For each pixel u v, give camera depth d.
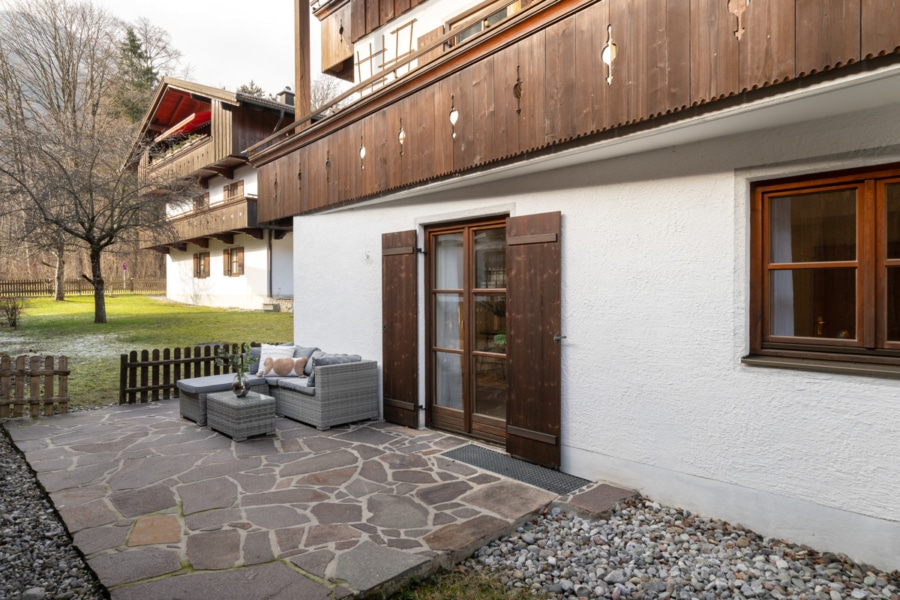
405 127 4.93
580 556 2.93
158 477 3.98
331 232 6.61
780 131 3.01
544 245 4.16
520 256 4.35
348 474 4.06
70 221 14.43
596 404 3.91
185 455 4.51
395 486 3.81
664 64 2.96
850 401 2.80
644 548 3.00
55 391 7.22
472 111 4.20
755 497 3.15
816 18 2.41
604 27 3.26
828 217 3.04
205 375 7.29
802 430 2.96
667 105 2.95
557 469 4.14
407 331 5.45
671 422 3.51
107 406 6.46
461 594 2.60
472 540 2.98
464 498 3.59
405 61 4.91
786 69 2.50
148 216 15.52
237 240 19.92
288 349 6.46
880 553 2.73
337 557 2.77
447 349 5.27
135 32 28.66
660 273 3.53
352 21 8.39
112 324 14.67
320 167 6.28
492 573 2.79
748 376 3.15
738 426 3.21
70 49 22.22
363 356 6.16
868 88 2.44
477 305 5.00
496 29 3.90
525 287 4.31
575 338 4.03
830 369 2.83
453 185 4.82
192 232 20.14
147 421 5.70
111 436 5.09
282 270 18.72
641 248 3.62
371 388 5.78
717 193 3.26
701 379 3.36
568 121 3.47
